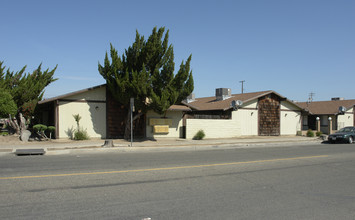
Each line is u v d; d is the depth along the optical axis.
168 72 18.41
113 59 18.62
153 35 18.47
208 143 19.53
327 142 24.36
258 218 5.25
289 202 6.29
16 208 5.49
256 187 7.57
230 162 11.70
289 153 15.31
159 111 18.38
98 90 20.00
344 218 5.33
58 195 6.40
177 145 17.86
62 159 11.78
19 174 8.50
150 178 8.32
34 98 20.83
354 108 38.00
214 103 30.28
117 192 6.75
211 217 5.23
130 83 17.91
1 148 14.38
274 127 28.61
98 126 19.97
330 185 7.94
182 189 7.17
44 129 17.88
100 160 11.66
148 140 20.38
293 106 30.23
